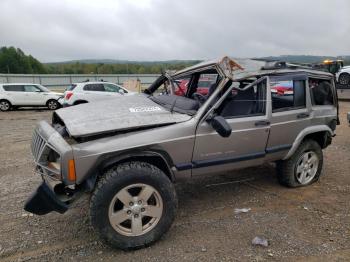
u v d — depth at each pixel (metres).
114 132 3.31
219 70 3.85
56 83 43.69
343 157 6.57
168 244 3.38
